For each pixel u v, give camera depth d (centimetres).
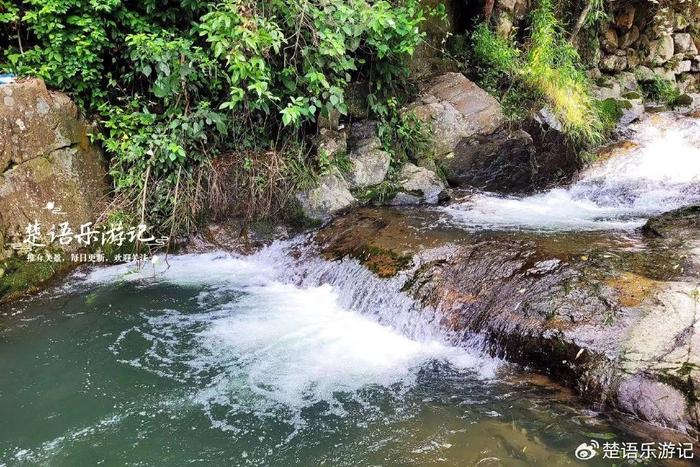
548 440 335
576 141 836
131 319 511
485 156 770
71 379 418
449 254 521
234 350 459
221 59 630
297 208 684
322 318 516
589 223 625
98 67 622
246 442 352
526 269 464
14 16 574
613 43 1145
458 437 345
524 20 980
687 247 471
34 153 567
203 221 675
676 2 1207
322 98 713
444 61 889
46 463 334
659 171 812
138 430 364
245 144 682
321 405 386
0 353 451
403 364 434
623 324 380
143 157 637
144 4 628
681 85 1255
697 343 349
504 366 416
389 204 723
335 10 627
